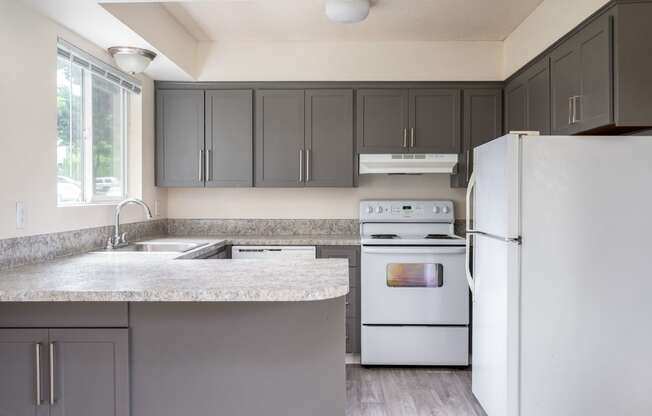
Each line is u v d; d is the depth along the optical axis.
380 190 4.18
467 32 3.71
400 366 3.62
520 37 3.53
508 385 2.28
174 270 2.04
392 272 3.54
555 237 2.28
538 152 2.28
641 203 2.27
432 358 3.54
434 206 4.00
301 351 1.83
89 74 2.99
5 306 1.79
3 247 2.11
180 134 3.87
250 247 3.67
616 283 2.27
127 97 3.57
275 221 4.20
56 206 2.51
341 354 1.84
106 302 1.80
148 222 3.78
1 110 2.11
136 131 3.61
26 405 1.80
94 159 3.10
